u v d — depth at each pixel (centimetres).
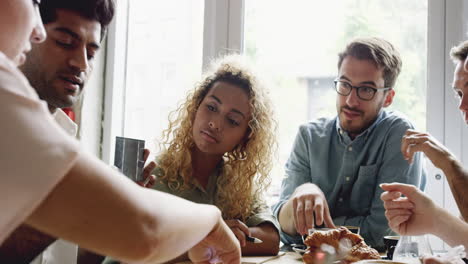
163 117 257
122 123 262
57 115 165
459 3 214
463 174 166
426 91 221
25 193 46
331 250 128
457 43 214
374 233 189
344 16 234
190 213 62
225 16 243
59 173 47
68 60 138
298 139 219
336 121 216
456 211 216
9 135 46
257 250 165
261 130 180
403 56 225
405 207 157
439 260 111
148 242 53
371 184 202
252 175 181
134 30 262
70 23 137
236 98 175
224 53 243
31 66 137
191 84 190
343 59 204
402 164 196
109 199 50
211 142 172
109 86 256
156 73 259
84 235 50
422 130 223
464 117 174
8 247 80
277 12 241
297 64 239
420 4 222
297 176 214
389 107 228
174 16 255
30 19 55
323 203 176
